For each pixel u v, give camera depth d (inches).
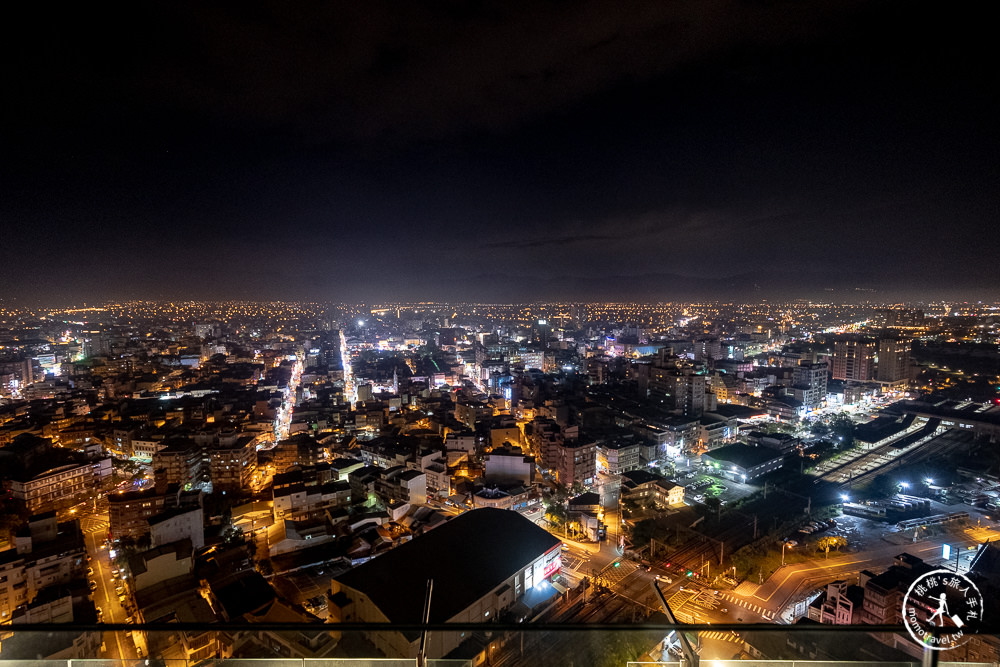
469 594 2267.5
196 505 3405.5
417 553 2518.5
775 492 4252.0
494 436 5324.8
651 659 733.3
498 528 2832.2
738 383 7721.5
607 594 2819.9
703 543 3395.7
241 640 1930.4
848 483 4429.1
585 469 4554.6
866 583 2442.2
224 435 4677.7
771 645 1664.6
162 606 2578.7
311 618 2508.6
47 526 3014.3
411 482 3983.8
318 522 3523.6
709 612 2746.1
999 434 5580.7
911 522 3644.2
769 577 3063.5
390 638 1266.0
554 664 1889.8
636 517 3833.7
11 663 788.0
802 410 6589.6
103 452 4768.7
